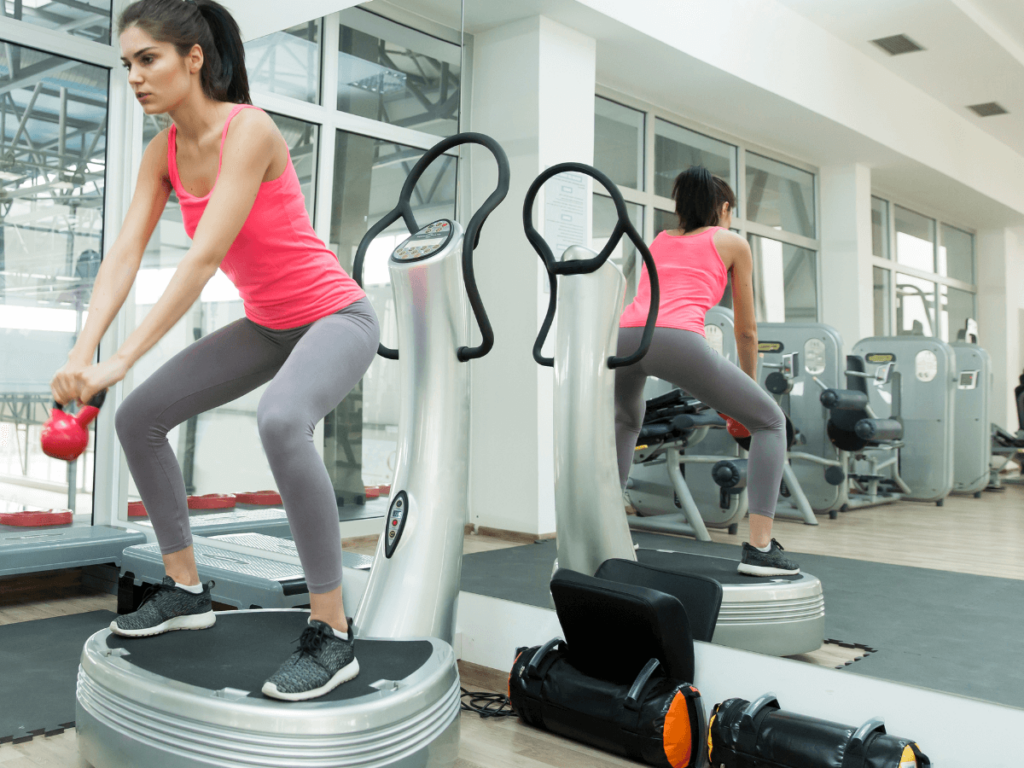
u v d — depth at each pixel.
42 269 3.25
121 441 1.56
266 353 1.62
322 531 1.37
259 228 1.44
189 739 1.28
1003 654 1.53
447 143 1.83
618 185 2.33
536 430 2.36
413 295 1.77
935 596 1.64
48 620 2.55
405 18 2.72
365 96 2.83
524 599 2.00
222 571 2.28
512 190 2.46
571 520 1.90
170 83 1.34
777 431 1.95
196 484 3.55
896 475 1.79
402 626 1.67
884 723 1.46
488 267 2.48
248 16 3.09
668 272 2.13
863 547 1.78
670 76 2.30
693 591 1.77
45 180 3.24
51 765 1.53
